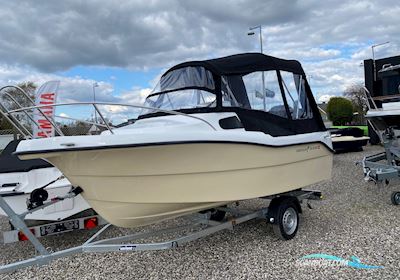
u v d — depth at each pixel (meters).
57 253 2.90
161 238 4.18
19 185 3.75
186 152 3.06
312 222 4.55
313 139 4.30
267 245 3.81
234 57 4.01
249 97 3.87
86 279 3.20
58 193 3.71
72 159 2.77
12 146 4.67
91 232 4.50
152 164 2.97
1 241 4.35
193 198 3.29
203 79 3.83
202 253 3.68
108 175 2.91
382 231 4.06
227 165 3.35
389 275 2.96
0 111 3.26
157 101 4.12
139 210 3.18
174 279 3.13
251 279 3.04
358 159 10.62
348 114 22.28
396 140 6.27
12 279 3.24
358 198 5.78
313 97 4.63
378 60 15.58
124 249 3.04
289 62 4.48
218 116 3.59
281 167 3.86
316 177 4.45
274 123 3.97
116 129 3.61
